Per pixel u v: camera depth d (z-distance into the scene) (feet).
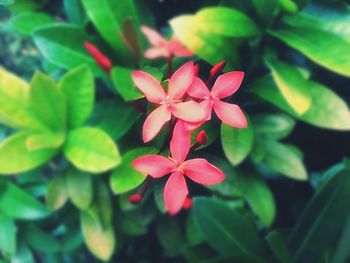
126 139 0.83
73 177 0.94
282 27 0.79
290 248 0.87
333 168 0.95
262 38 0.81
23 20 0.92
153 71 0.47
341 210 0.83
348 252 0.81
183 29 0.65
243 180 0.90
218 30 0.72
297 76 0.77
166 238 1.02
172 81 0.38
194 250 0.97
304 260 0.86
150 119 0.38
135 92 0.49
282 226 1.06
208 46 0.65
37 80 0.82
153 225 1.14
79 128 0.85
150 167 0.39
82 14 0.90
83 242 1.16
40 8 0.98
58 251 1.09
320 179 0.98
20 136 0.86
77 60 0.85
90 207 0.95
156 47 0.60
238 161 0.67
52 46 0.85
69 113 0.86
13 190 1.03
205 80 0.50
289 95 0.74
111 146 0.80
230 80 0.39
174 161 0.39
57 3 0.99
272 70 0.75
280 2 0.75
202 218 0.88
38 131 0.86
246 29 0.76
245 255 0.88
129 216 0.99
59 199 0.95
